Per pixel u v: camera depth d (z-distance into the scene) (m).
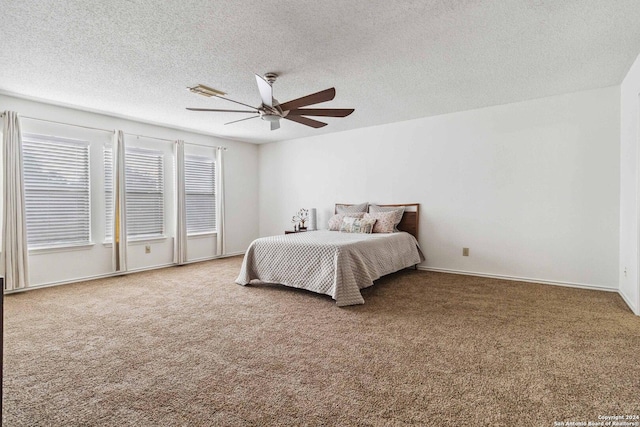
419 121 5.03
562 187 3.99
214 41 2.61
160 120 4.99
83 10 2.17
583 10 2.22
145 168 5.18
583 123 3.85
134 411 1.64
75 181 4.39
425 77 3.38
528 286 4.00
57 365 2.11
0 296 1.03
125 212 4.80
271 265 3.96
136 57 2.88
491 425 1.50
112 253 4.71
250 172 6.91
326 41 2.62
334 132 5.94
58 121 4.23
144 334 2.61
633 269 3.09
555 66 3.14
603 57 2.96
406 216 5.11
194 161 5.88
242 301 3.48
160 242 5.36
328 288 3.42
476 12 2.24
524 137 4.21
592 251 3.84
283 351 2.29
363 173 5.63
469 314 3.02
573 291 3.75
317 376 1.96
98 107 4.31
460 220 4.72
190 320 2.92
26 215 3.97
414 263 4.78
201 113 4.62
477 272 4.61
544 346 2.32
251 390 1.81
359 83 3.53
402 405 1.66
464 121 4.64
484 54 2.87
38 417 1.59
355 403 1.68
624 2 2.13
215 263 5.71
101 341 2.48
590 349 2.26
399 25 2.39
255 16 2.26
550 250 4.09
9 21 2.30
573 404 1.65
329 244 3.57
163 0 2.07
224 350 2.32
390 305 3.31
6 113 3.76
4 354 2.27
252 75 3.28
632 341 2.38
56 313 3.12
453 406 1.65
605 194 3.75
